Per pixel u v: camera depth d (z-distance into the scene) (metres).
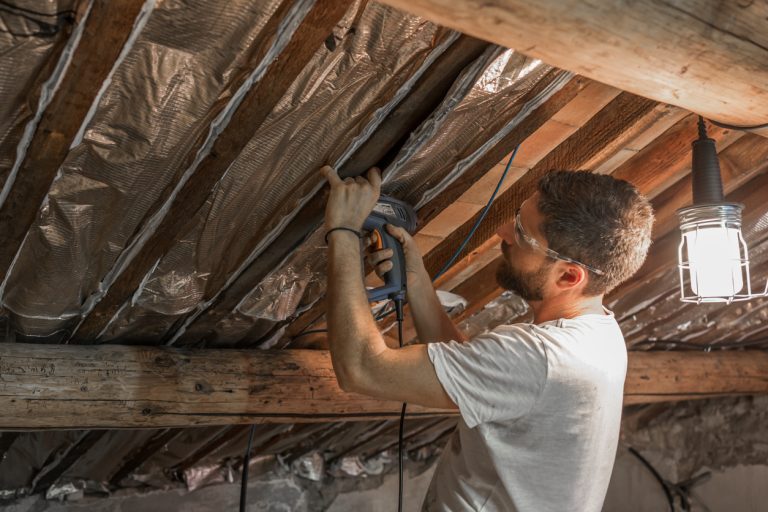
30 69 1.23
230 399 2.14
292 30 1.28
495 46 1.44
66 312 1.86
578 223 1.46
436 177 1.75
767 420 3.74
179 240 1.74
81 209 1.56
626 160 1.95
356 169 1.68
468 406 1.40
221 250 1.80
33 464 2.90
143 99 1.35
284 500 3.58
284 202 1.69
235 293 1.99
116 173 1.49
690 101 1.37
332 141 1.57
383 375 1.41
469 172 1.76
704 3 1.10
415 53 1.42
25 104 1.29
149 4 1.17
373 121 1.55
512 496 1.45
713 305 2.95
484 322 2.53
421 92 1.53
